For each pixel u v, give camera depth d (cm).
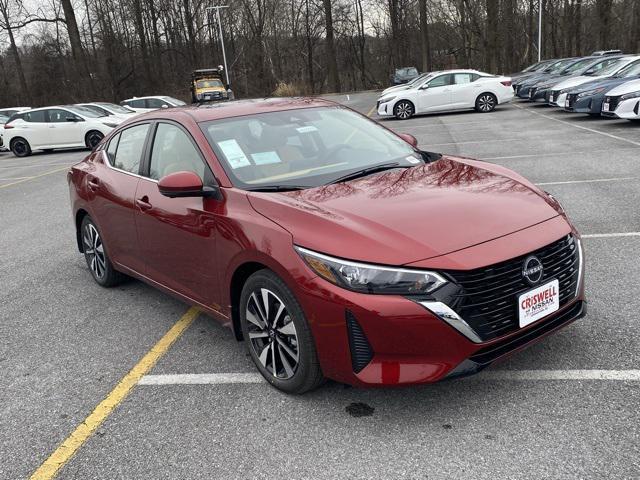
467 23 5134
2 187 1280
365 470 255
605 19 4312
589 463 244
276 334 315
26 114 2020
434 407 296
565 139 1186
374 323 263
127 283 543
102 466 277
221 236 335
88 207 502
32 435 309
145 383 351
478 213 298
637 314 375
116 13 5259
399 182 344
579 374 312
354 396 313
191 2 5516
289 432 287
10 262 653
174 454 280
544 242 286
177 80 5588
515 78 2523
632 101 1254
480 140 1290
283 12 5800
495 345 275
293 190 341
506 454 256
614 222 590
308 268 281
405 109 2009
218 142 375
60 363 390
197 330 422
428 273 262
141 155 439
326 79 6128
